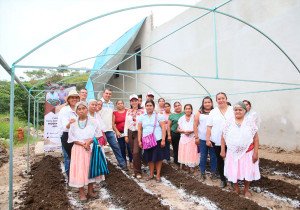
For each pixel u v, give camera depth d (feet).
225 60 39.29
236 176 15.78
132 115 22.26
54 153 32.37
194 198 16.24
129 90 67.97
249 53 35.32
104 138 19.77
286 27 30.25
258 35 33.86
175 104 24.23
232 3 37.58
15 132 51.01
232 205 14.29
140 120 20.44
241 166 15.70
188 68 47.39
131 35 55.72
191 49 46.32
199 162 21.76
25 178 22.21
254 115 15.85
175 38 50.37
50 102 29.37
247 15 35.35
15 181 21.08
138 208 14.33
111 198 16.70
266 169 23.54
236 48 37.35
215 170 20.30
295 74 29.55
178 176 20.68
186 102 48.39
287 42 30.19
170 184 19.44
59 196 16.61
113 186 18.88
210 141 18.43
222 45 39.70
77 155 15.81
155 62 57.26
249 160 15.58
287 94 30.53
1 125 54.70
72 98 17.24
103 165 16.42
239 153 15.71
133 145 22.08
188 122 21.54
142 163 26.78
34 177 21.59
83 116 16.10
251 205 13.92
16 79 17.67
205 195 16.28
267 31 32.60
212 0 41.24
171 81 52.39
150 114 20.03
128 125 22.61
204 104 19.92
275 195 16.46
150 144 19.60
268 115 32.94
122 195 16.81
